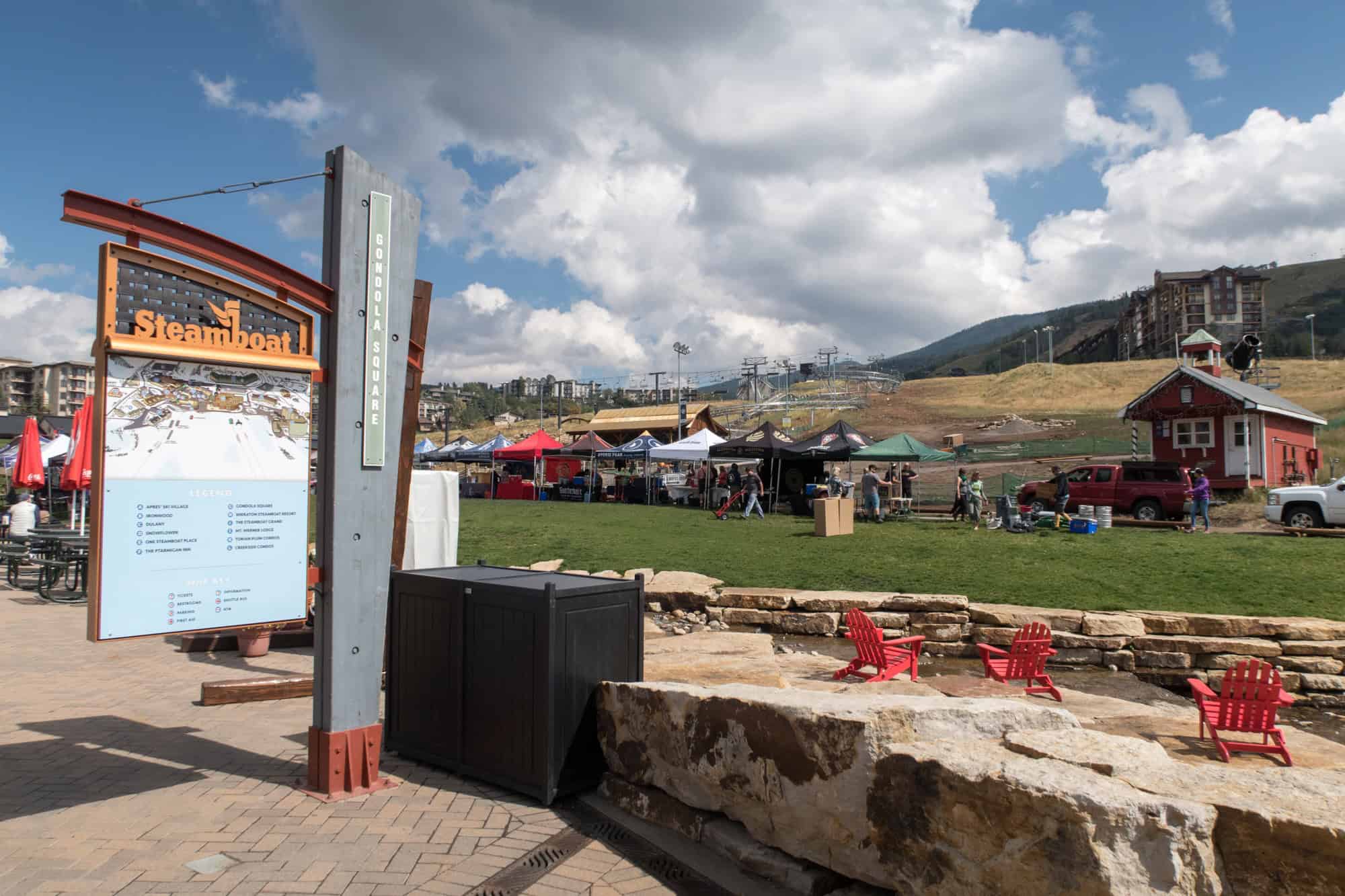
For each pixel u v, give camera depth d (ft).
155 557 14.44
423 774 18.33
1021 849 10.21
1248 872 9.57
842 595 40.27
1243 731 22.68
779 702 13.93
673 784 15.78
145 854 13.66
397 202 17.61
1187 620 35.58
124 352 14.01
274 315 16.06
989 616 37.60
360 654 17.08
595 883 13.25
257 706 24.04
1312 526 68.39
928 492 114.93
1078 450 147.43
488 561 49.93
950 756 11.54
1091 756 11.57
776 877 13.46
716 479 111.24
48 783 16.96
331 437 16.66
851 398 259.60
